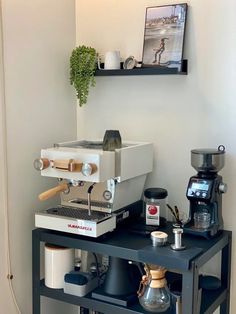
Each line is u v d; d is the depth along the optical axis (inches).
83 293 72.3
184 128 81.5
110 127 89.4
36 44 80.6
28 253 81.7
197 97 79.6
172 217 83.0
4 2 73.2
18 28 76.4
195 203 74.1
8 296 78.0
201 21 77.7
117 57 83.2
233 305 79.4
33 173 81.7
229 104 76.9
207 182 71.9
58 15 85.6
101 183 73.9
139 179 80.4
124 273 71.4
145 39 81.6
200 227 73.4
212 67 77.7
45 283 77.2
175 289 71.0
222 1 75.6
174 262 62.2
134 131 86.8
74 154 70.0
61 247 76.5
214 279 76.8
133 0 84.0
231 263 78.5
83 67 84.3
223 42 76.2
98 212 74.3
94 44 89.0
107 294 71.0
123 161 72.9
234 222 77.9
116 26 86.2
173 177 83.4
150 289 67.7
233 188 77.7
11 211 77.5
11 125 76.3
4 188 75.4
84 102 86.0
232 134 77.1
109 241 70.2
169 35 79.3
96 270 78.0
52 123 85.8
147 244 68.8
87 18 89.0
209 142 79.4
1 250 76.0
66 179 74.5
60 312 90.7
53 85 85.4
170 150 83.3
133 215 79.7
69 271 76.3
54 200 87.2
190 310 62.0
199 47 78.4
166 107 82.9
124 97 87.2
